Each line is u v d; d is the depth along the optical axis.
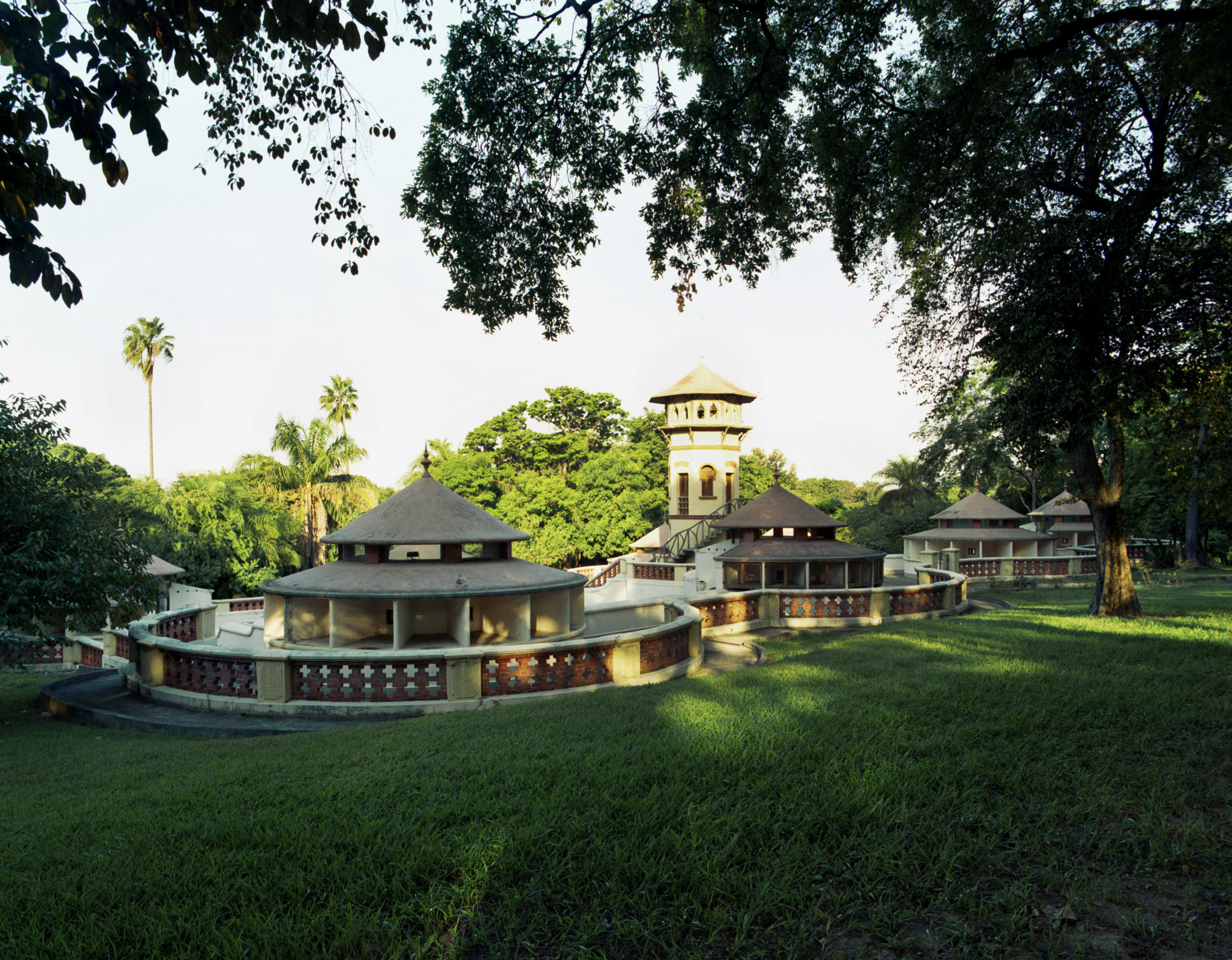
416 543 15.02
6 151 4.39
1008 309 11.57
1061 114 11.99
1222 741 6.55
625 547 43.34
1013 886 4.11
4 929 3.85
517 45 10.92
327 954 3.60
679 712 8.09
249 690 11.05
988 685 8.93
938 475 45.34
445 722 8.53
